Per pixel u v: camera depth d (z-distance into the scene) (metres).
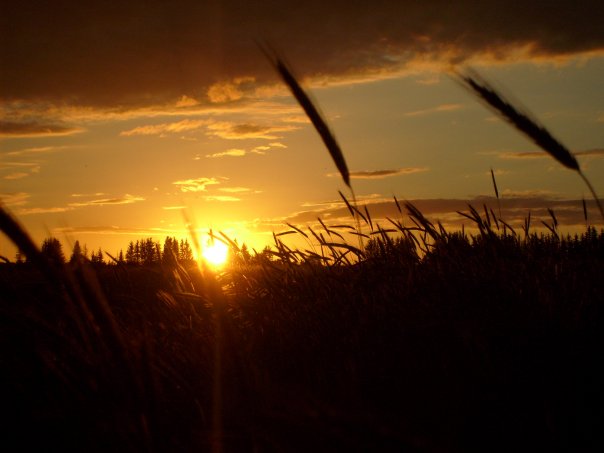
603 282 3.29
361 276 3.87
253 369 2.62
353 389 2.40
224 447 2.34
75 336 2.60
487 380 2.46
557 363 2.55
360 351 2.95
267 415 2.27
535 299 3.15
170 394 2.78
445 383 2.50
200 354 3.11
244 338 3.35
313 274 4.10
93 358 2.42
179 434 2.46
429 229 3.94
